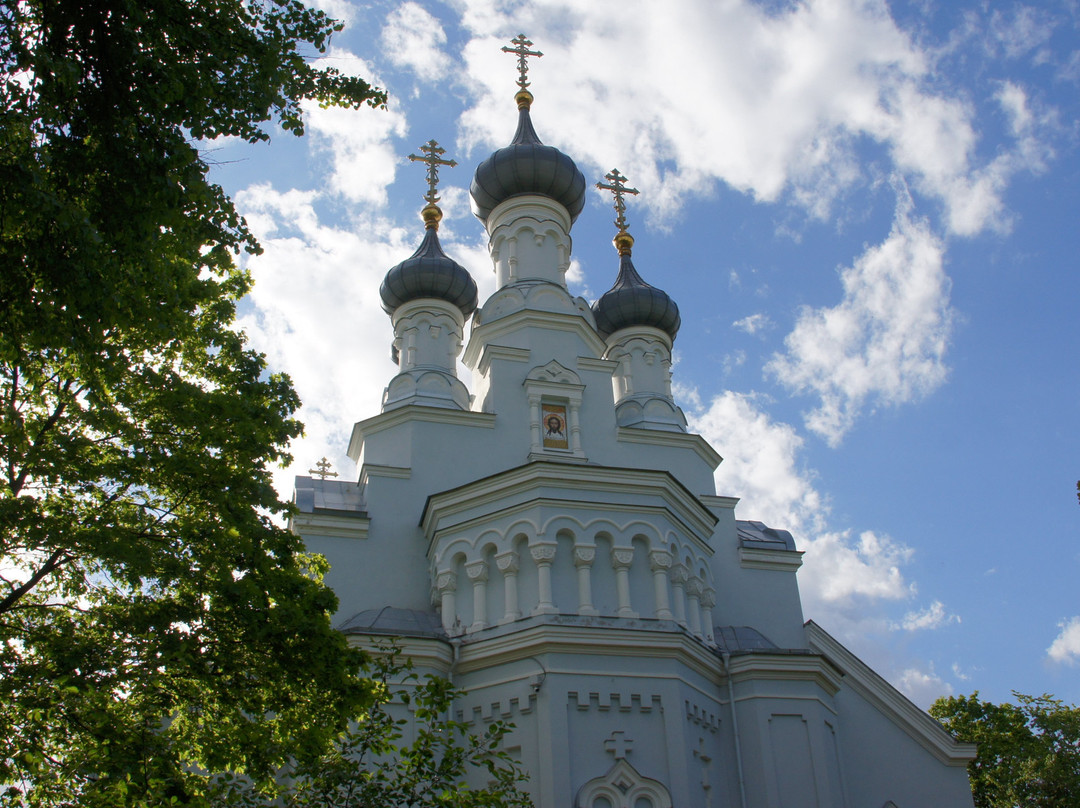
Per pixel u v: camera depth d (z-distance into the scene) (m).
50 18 12.99
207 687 16.12
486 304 39.38
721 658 30.08
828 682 31.14
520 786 25.42
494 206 42.47
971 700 51.69
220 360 18.52
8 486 15.72
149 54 13.30
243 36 13.98
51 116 12.66
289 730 16.73
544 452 35.22
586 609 27.64
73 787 14.67
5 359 14.62
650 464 36.72
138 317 13.66
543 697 26.02
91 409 16.16
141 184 12.88
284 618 16.03
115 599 16.77
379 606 31.20
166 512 16.88
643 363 43.22
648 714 26.70
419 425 34.72
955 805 31.66
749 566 36.00
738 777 28.45
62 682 14.55
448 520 30.44
